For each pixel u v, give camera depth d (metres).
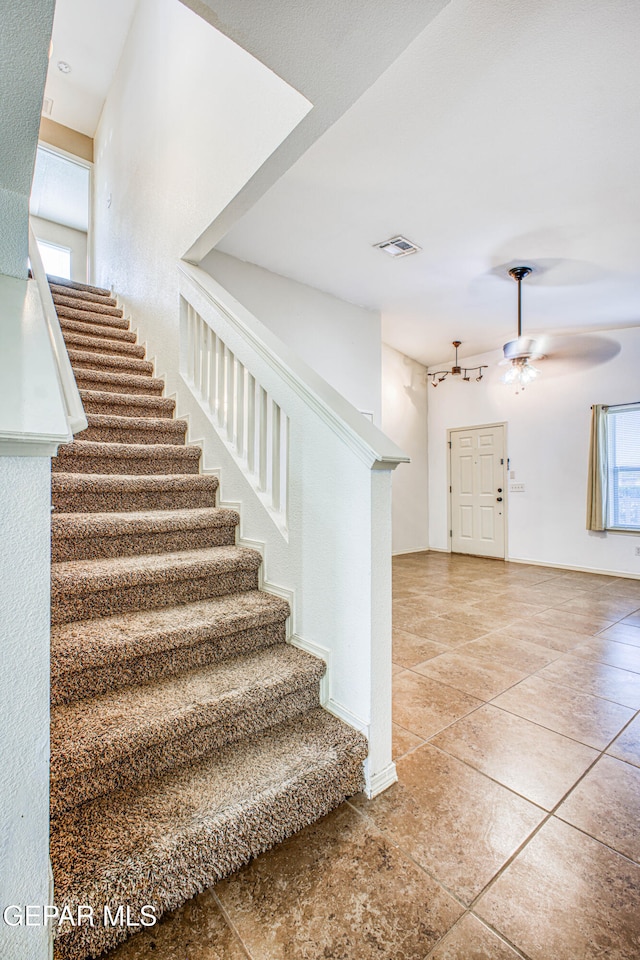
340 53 1.38
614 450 5.11
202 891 1.11
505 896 1.12
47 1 0.70
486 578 4.94
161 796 1.20
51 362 0.93
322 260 3.69
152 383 3.10
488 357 6.28
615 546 5.08
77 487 2.01
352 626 1.56
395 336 5.63
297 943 1.00
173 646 1.52
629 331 4.98
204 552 2.04
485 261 3.63
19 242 1.15
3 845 0.79
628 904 1.10
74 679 1.36
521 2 1.62
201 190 2.66
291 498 1.84
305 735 1.49
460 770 1.62
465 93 2.04
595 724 1.94
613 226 3.04
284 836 1.26
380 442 1.51
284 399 1.88
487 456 6.28
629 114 2.12
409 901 1.10
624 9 1.64
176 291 2.97
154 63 3.59
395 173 2.62
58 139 6.15
